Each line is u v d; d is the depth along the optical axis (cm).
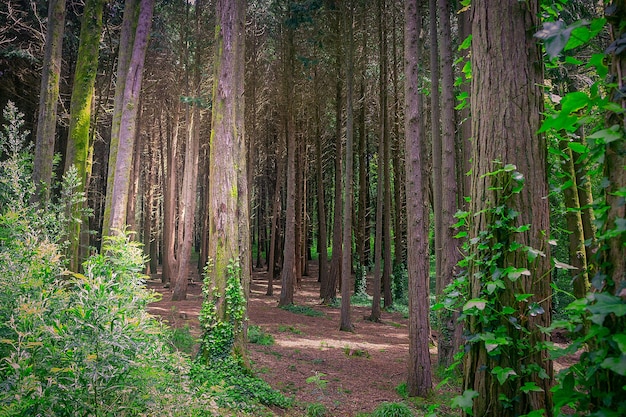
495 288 241
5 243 442
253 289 2575
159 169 3344
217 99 839
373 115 2372
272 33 2150
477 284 265
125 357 373
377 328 1673
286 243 2000
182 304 1741
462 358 284
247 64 2161
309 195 3509
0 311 377
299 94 2109
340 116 2058
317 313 1864
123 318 395
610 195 175
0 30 1461
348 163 1562
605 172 180
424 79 1380
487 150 272
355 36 1852
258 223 3747
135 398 380
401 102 2227
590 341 181
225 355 782
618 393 158
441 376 945
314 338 1391
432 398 821
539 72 271
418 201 861
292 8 1600
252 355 1040
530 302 246
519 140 262
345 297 1566
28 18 1630
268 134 2775
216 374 720
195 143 2019
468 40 324
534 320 244
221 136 833
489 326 248
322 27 1823
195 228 4556
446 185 996
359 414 718
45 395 327
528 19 271
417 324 846
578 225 795
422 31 1730
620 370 141
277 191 2431
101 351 362
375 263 1819
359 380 953
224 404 608
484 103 277
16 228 454
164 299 1909
